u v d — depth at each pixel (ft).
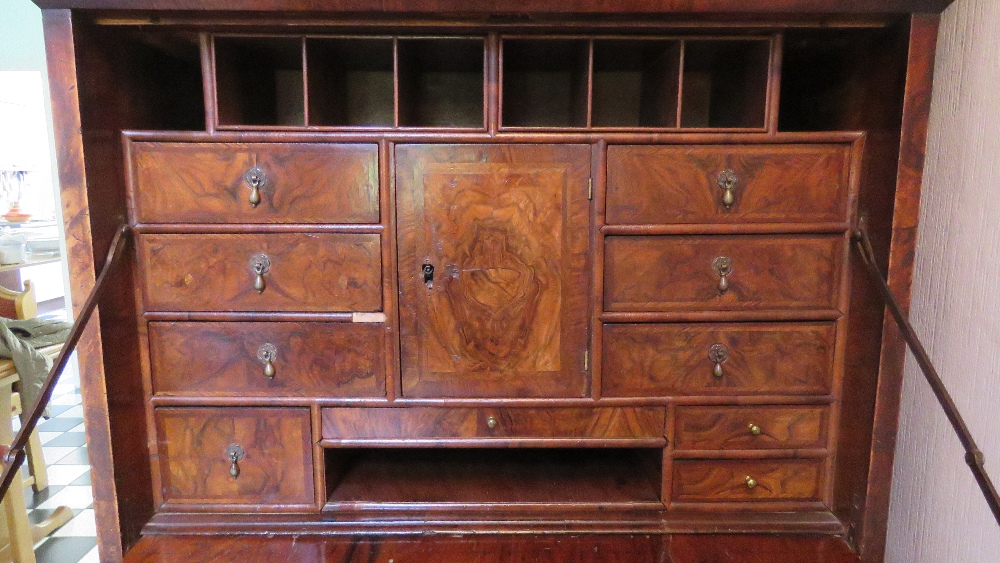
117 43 3.32
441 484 3.85
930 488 3.36
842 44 3.49
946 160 3.24
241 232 3.36
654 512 3.61
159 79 3.84
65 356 2.84
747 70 3.61
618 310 3.45
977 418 2.96
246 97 3.86
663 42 3.43
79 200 3.03
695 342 3.49
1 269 7.52
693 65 4.06
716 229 3.37
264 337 3.45
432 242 3.38
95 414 3.19
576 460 4.23
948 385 3.20
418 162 3.32
